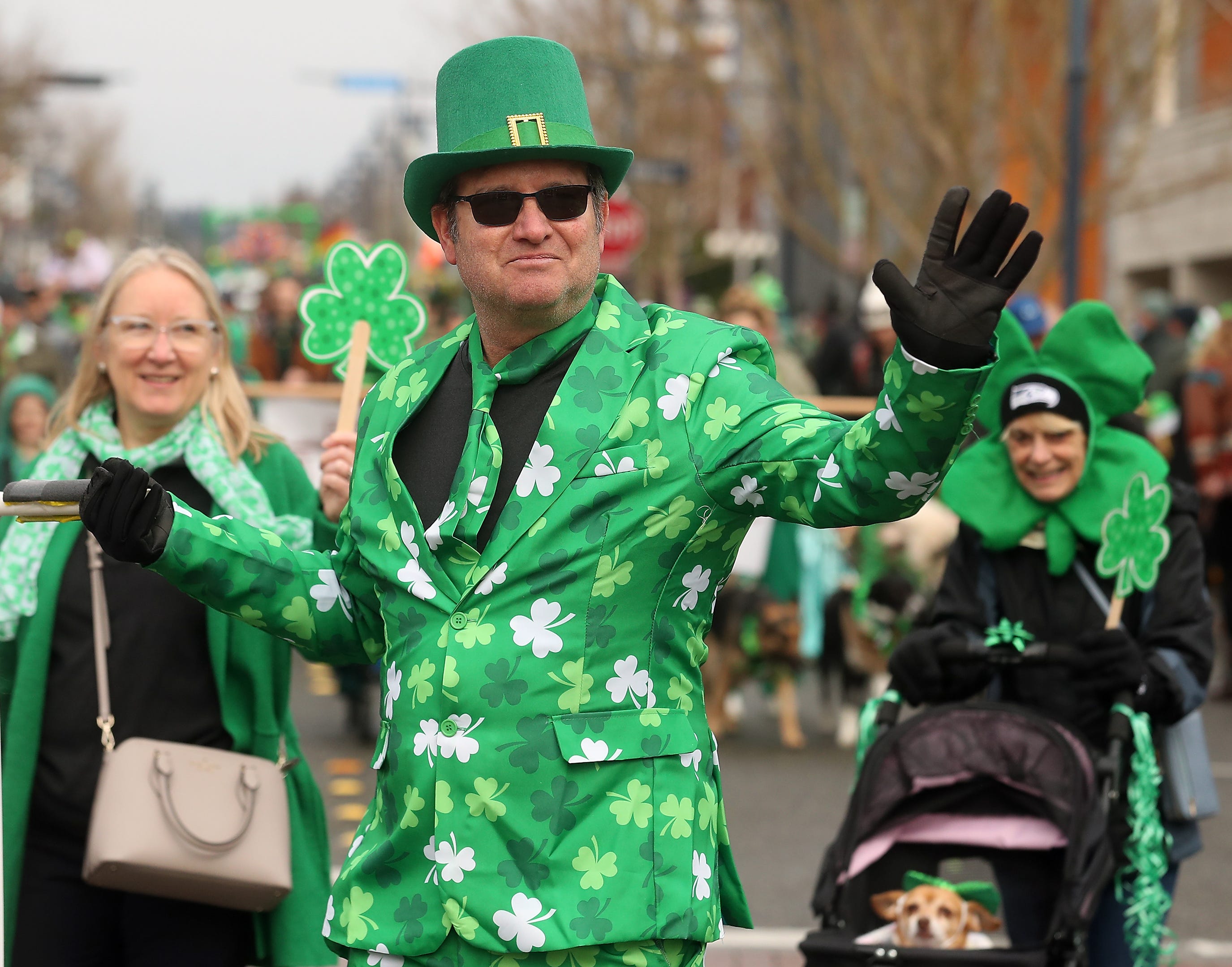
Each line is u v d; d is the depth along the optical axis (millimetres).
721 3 55094
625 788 7062
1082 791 10602
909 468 6453
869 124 48312
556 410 7223
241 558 7867
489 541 7227
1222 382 30438
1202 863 18781
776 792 21891
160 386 10391
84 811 9844
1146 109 45500
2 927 9109
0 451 25547
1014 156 46219
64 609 10000
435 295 65062
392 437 7652
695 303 72625
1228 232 59312
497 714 7043
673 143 75625
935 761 10922
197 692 10055
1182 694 11203
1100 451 11828
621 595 7098
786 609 24812
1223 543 30859
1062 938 10242
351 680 24750
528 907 6934
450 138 7496
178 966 9766
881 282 6316
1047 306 29797
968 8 44469
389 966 7254
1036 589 11922
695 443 7102
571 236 7348
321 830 10406
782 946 15703
